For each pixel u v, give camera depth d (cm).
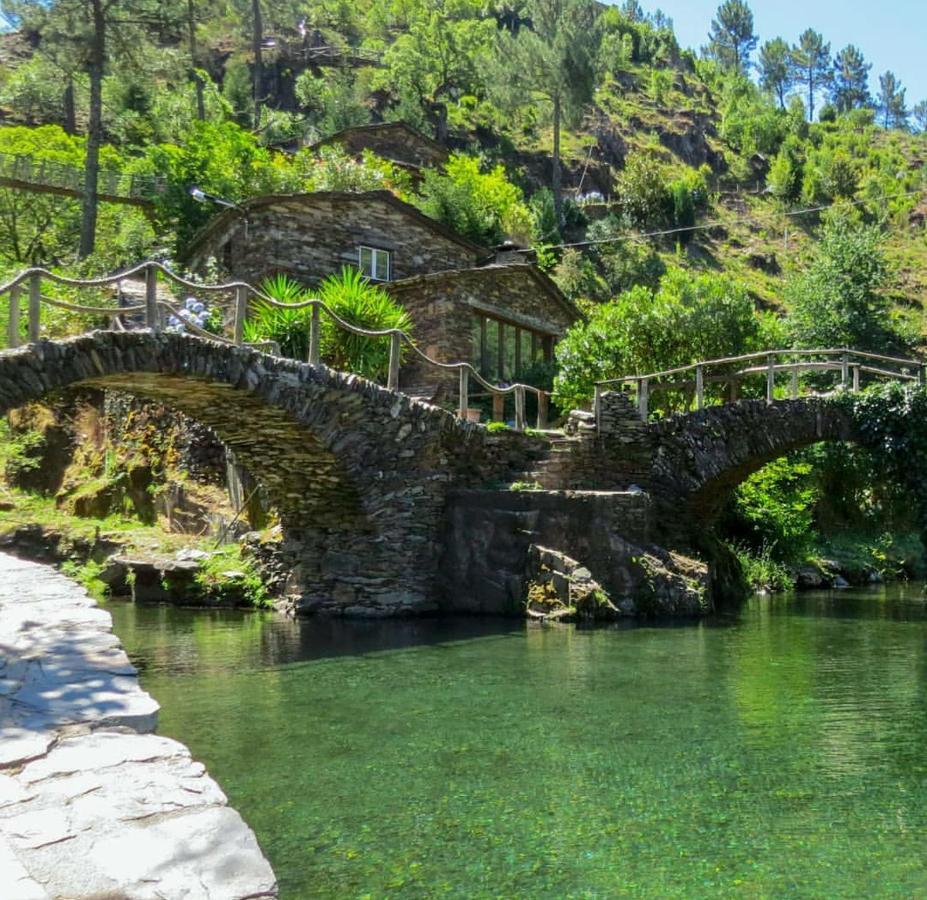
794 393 1583
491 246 3312
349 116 5681
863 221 6969
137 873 241
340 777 514
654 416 1731
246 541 1510
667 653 939
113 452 2045
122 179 3097
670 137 7831
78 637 488
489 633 1086
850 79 13150
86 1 2697
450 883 375
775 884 376
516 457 1471
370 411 1220
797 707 691
